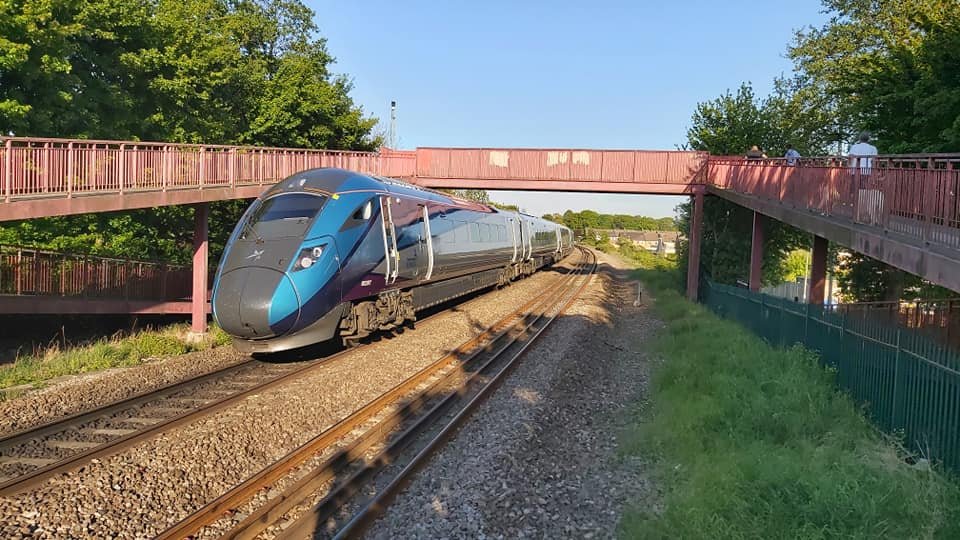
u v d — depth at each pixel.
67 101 16.11
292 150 19.47
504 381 10.78
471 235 20.25
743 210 26.55
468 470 6.86
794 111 28.14
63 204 11.63
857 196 10.97
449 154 26.08
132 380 10.66
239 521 5.62
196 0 26.92
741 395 8.84
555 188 25.81
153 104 20.47
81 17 17.00
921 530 4.82
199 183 15.34
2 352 13.47
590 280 33.12
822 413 7.98
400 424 8.48
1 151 10.62
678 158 24.92
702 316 18.41
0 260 13.21
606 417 9.25
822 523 5.05
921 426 6.77
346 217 12.44
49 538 5.19
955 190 7.82
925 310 12.55
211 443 7.33
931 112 12.80
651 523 5.46
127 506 5.80
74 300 14.59
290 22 36.09
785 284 32.66
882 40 24.95
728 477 5.96
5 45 14.00
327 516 5.77
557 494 6.44
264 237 11.71
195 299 15.90
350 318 12.77
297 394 9.54
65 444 7.46
